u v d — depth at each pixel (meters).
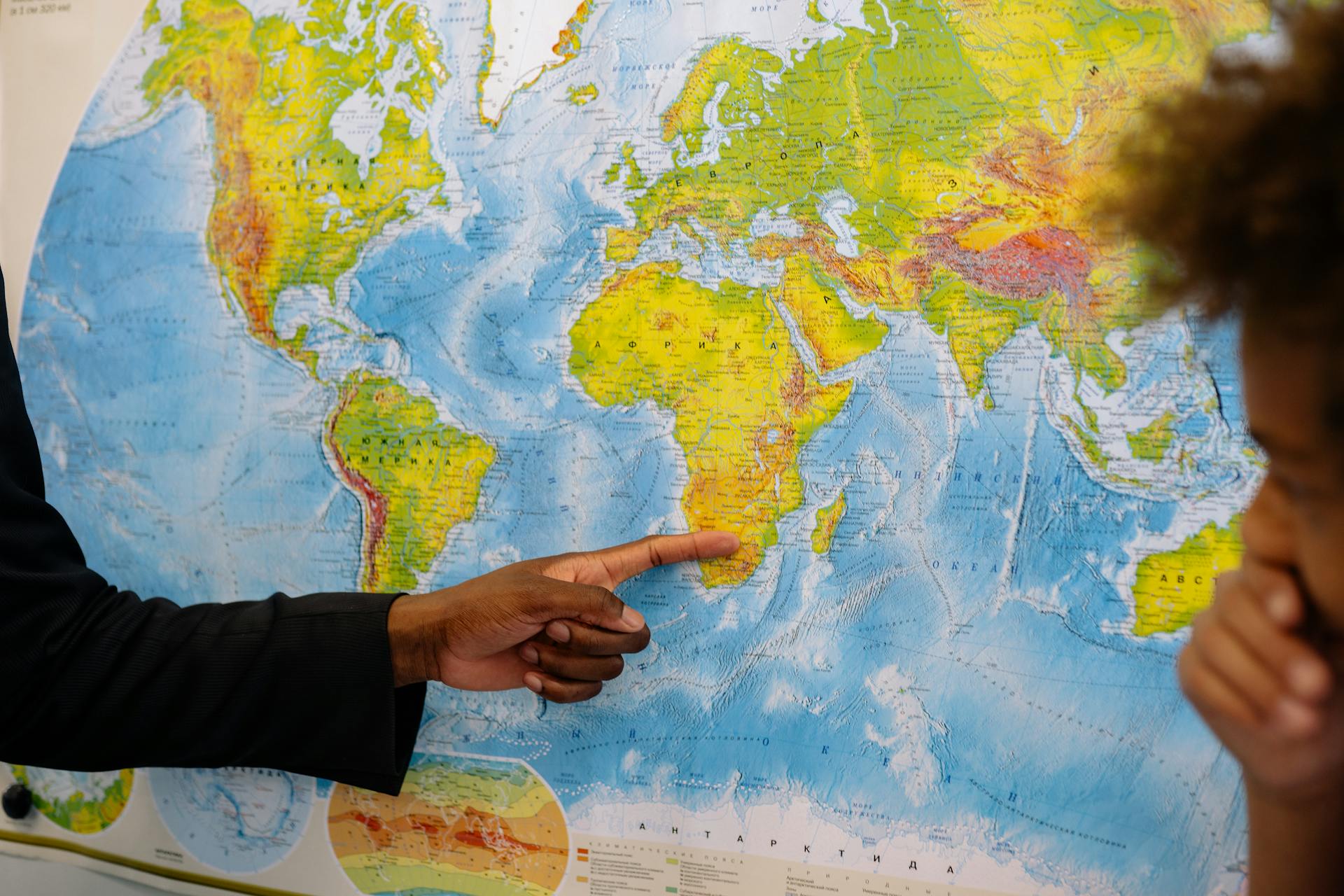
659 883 0.76
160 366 0.88
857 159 0.75
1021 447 0.72
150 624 0.68
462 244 0.83
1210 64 0.29
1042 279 0.72
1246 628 0.33
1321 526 0.29
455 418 0.82
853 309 0.75
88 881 0.88
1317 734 0.33
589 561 0.74
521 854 0.79
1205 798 0.67
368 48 0.85
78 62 0.91
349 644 0.67
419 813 0.81
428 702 0.81
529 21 0.82
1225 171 0.26
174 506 0.87
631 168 0.80
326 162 0.86
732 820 0.75
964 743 0.71
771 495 0.76
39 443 0.90
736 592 0.76
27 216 0.92
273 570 0.85
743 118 0.78
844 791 0.73
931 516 0.73
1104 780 0.69
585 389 0.80
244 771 0.84
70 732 0.65
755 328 0.77
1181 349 0.69
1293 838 0.38
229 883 0.84
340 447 0.84
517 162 0.82
